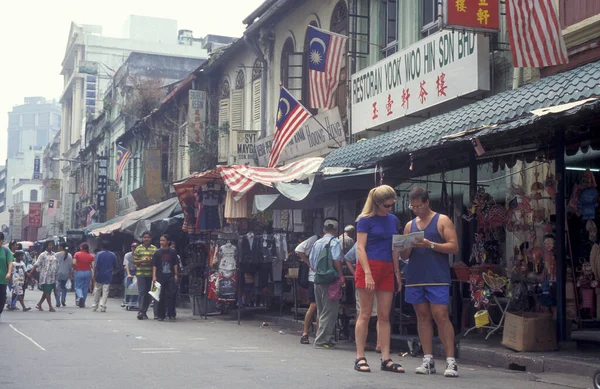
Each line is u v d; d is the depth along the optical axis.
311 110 19.34
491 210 10.13
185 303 20.38
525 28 10.62
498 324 9.81
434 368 7.39
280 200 13.12
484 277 9.47
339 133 17.28
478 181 12.30
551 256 9.59
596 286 9.86
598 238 9.95
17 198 114.00
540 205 10.84
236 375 7.17
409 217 12.95
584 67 9.34
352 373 7.35
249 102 23.83
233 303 16.55
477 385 6.64
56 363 8.05
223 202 15.97
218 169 13.91
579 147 9.68
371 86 15.45
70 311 18.03
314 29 16.52
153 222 20.11
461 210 12.38
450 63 12.53
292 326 13.55
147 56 43.72
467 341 9.38
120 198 42.38
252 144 22.42
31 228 86.44
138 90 36.06
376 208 7.45
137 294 19.09
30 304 21.08
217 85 26.97
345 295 11.45
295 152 19.73
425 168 11.12
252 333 12.30
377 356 9.24
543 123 7.70
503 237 11.55
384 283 7.48
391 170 10.77
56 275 18.16
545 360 7.69
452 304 10.33
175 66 44.53
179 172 30.88
